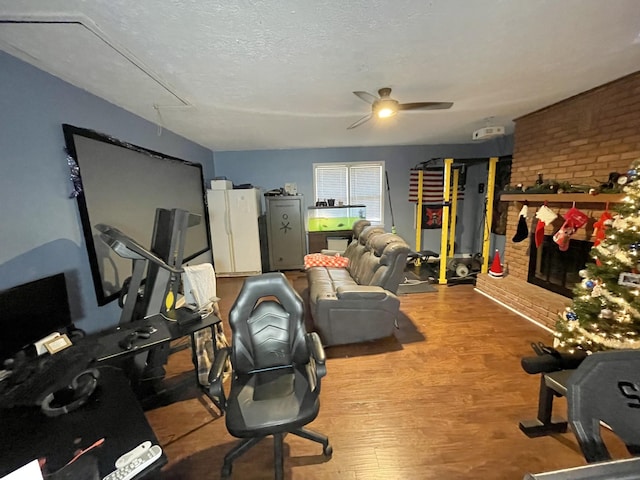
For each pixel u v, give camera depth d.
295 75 2.04
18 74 1.66
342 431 1.64
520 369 2.15
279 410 1.28
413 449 1.52
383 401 1.87
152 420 1.76
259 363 1.60
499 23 1.46
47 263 1.79
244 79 2.09
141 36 1.49
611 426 0.88
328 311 2.44
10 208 1.59
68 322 1.63
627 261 1.58
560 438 1.56
